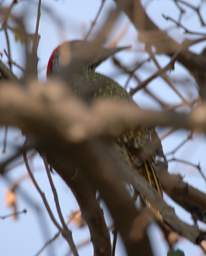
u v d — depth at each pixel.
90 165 5.38
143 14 8.23
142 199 8.62
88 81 10.84
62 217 9.26
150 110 4.92
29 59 6.19
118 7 6.69
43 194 9.27
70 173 9.02
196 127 4.92
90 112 4.85
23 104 4.73
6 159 5.40
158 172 11.05
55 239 8.95
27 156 8.94
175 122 4.91
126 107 4.88
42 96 4.80
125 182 7.27
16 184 8.95
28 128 4.84
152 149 8.33
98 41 6.84
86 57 6.96
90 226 9.91
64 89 5.09
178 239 9.48
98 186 5.57
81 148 5.18
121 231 6.01
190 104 8.42
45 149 5.25
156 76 8.43
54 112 4.79
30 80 5.46
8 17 7.16
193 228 7.66
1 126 4.83
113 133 5.02
